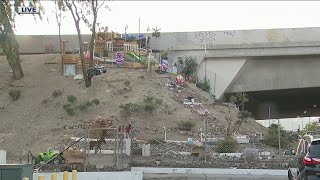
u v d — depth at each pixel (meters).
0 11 35.62
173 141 29.61
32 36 50.03
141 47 47.62
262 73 46.78
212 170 21.69
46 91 38.91
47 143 30.41
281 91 48.75
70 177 16.92
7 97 38.28
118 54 43.22
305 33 45.28
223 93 46.22
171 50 47.12
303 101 57.59
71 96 36.41
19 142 31.08
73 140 29.47
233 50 45.84
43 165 20.78
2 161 19.19
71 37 48.75
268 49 45.44
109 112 34.56
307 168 12.36
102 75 40.38
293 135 35.75
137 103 34.75
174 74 42.69
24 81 40.97
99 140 25.61
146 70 42.12
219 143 27.52
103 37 46.69
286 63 46.88
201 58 46.31
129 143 24.30
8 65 45.25
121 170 20.08
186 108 35.81
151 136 30.56
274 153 26.64
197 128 32.66
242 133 34.06
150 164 22.47
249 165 22.58
